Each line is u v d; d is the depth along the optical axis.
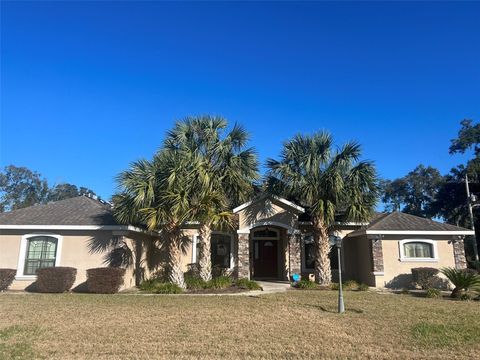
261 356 8.14
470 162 37.19
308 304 14.31
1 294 17.69
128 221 19.84
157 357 8.01
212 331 10.10
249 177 20.39
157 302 14.86
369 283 22.25
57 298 16.06
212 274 23.31
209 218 18.84
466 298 16.42
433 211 41.88
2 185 56.97
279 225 22.14
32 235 20.22
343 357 8.08
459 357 8.04
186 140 19.98
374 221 23.75
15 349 8.45
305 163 20.75
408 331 10.09
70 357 7.97
